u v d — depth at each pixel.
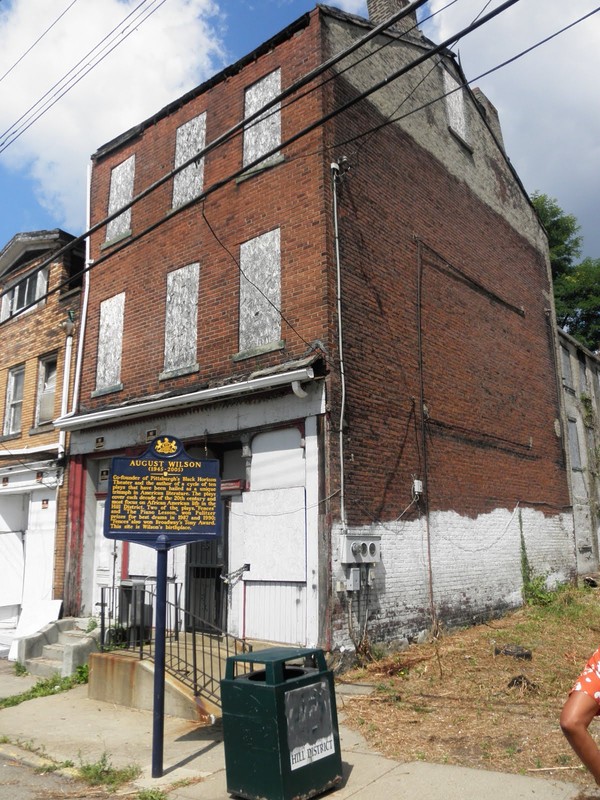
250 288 11.16
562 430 17.53
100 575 13.00
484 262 15.06
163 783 5.98
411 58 13.69
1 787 6.14
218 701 8.08
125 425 12.67
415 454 11.41
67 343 14.81
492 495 13.70
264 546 10.02
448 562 11.86
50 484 14.20
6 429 16.47
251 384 10.06
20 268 17.22
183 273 12.41
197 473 7.09
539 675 8.84
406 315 11.88
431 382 12.25
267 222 11.15
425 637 10.87
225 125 12.45
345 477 9.72
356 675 8.98
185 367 11.79
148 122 13.99
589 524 19.30
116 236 14.05
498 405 14.56
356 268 10.78
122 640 10.38
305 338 10.14
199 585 10.98
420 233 12.80
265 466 10.28
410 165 12.88
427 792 5.30
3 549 15.46
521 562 14.39
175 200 12.96
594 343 30.75
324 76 10.98
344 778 5.71
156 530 6.80
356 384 10.27
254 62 12.25
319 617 9.14
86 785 6.12
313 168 10.67
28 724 8.14
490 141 16.55
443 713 7.34
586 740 2.81
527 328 16.62
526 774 5.55
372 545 9.76
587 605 14.41
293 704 5.35
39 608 13.12
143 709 8.62
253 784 5.31
